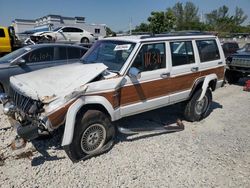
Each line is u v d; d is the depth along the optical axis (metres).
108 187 3.25
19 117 3.66
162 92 4.62
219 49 5.88
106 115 3.92
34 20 42.47
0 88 6.56
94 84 3.65
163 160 3.91
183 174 3.58
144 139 4.56
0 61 6.98
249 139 4.74
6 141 4.30
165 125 5.24
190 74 5.08
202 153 4.16
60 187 3.22
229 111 6.42
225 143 4.55
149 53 4.36
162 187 3.29
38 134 3.40
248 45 11.91
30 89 3.51
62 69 4.19
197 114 5.54
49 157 3.85
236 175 3.61
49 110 3.27
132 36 4.70
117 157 3.93
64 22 37.50
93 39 22.94
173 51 4.76
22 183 3.27
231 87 9.56
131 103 4.18
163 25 36.22
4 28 13.70
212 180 3.48
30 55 6.93
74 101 3.45
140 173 3.56
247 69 9.17
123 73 4.02
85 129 3.68
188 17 64.44
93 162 3.77
